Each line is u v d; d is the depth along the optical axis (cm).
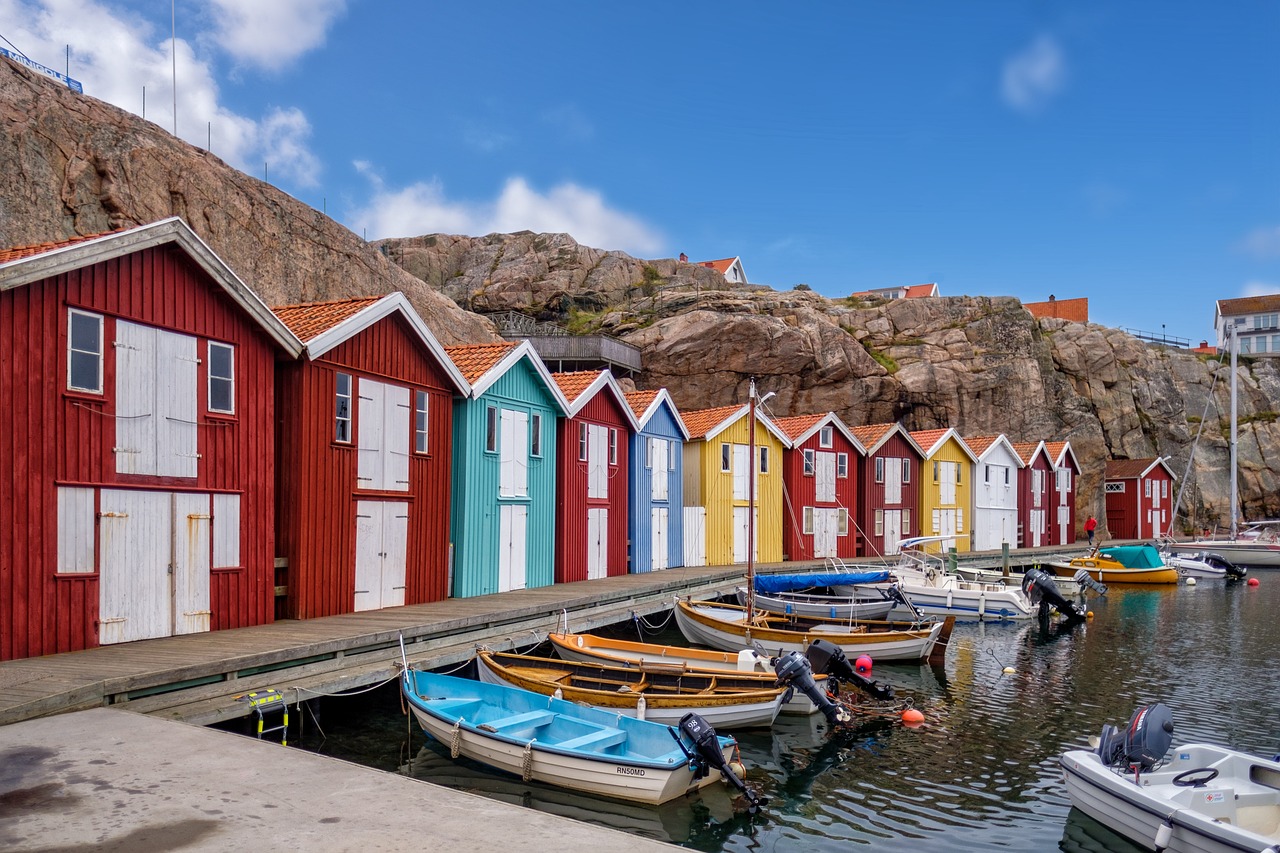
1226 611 3825
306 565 1836
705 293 6000
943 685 2198
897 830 1220
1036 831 1218
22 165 2498
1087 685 2212
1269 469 7919
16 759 857
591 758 1234
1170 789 1151
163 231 1507
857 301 7012
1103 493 6831
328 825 686
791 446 4381
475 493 2433
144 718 1029
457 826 689
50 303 1354
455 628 1792
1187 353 8650
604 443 3206
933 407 6131
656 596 2753
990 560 4934
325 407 1903
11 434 1291
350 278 3800
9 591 1281
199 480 1600
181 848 633
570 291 6456
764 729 1658
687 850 648
